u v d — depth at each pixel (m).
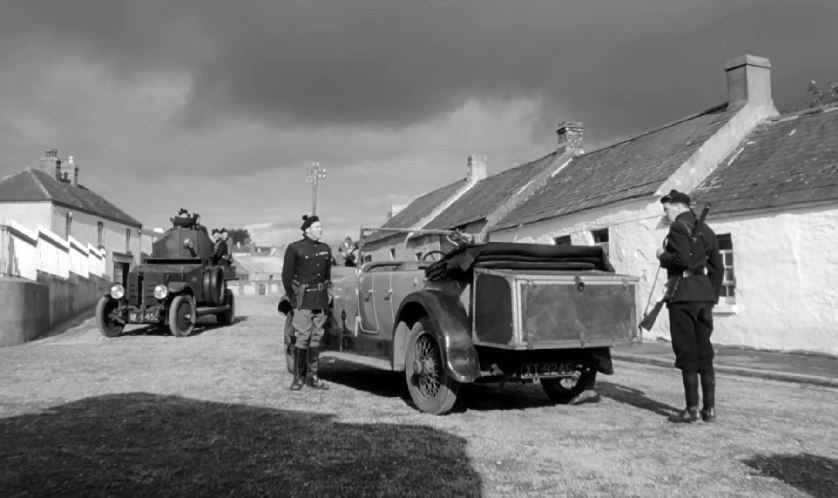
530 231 19.36
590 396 6.65
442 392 5.86
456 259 5.89
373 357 7.12
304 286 7.16
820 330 11.22
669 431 5.37
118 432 5.09
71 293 19.67
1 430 5.15
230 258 17.77
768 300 12.09
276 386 7.41
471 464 4.30
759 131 15.10
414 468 4.19
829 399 7.13
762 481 4.03
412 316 6.53
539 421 5.73
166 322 14.06
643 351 11.83
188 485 3.81
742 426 5.58
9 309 12.24
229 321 17.14
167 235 15.67
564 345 5.60
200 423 5.42
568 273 5.98
